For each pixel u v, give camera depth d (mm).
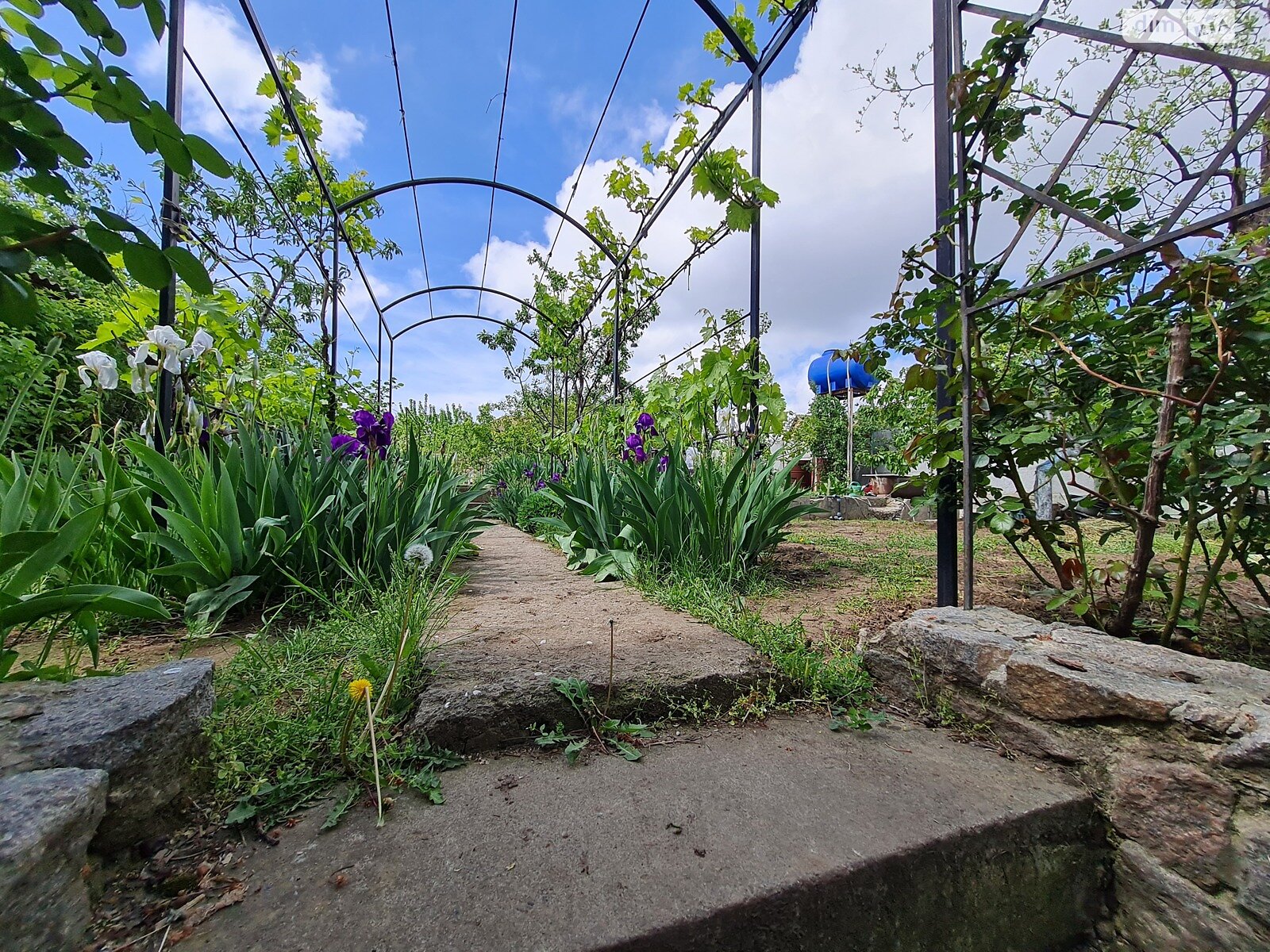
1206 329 1319
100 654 1448
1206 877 907
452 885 759
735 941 730
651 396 4480
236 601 1706
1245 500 1368
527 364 9477
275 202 4023
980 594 2184
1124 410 1442
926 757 1176
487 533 5441
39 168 802
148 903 714
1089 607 1519
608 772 1077
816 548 3760
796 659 1491
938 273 1754
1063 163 1526
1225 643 1565
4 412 2738
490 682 1237
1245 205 1033
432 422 9367
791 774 1088
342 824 888
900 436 5523
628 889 758
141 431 1948
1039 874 979
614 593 2396
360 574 2023
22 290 768
